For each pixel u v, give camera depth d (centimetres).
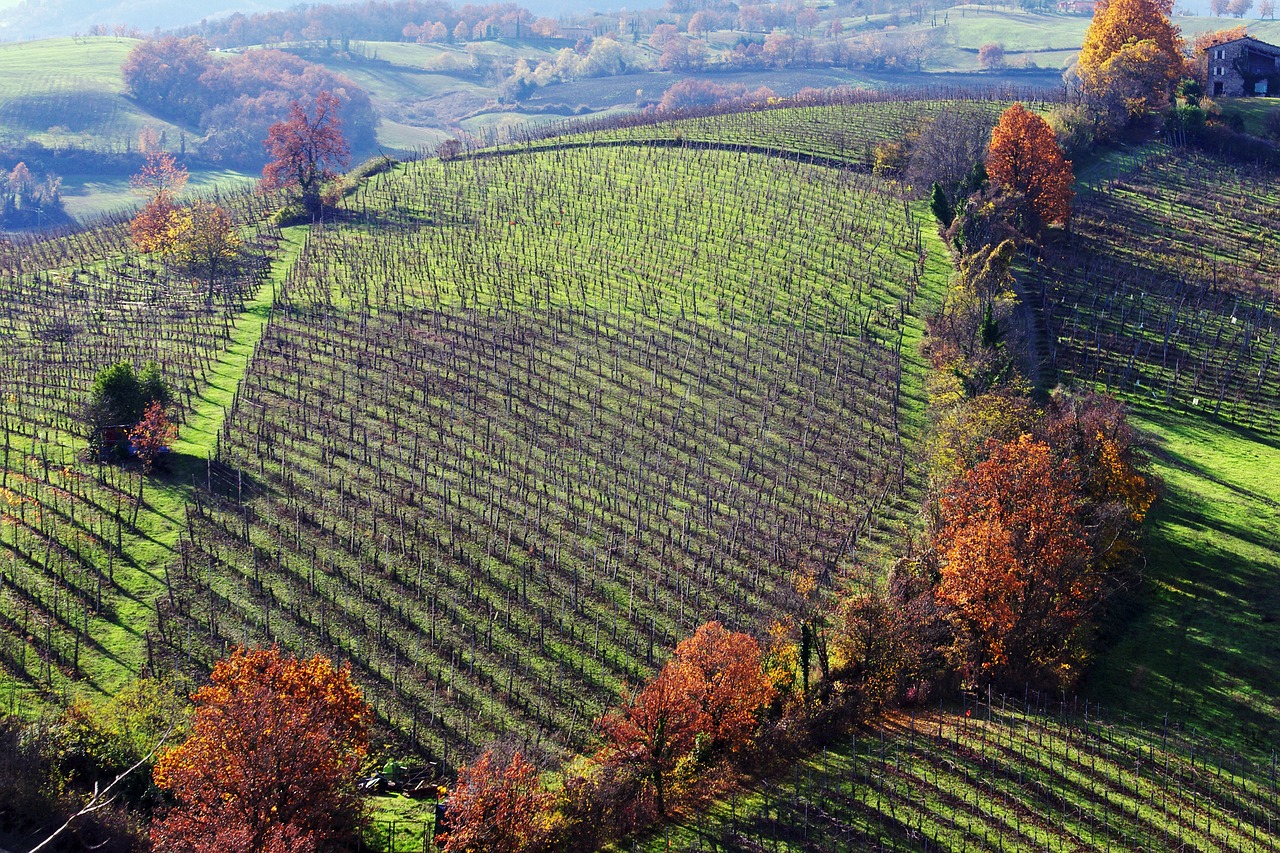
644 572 9456
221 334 13325
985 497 8944
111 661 8038
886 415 11769
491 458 10762
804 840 6894
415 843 6888
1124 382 12688
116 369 10394
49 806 6450
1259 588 9312
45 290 15138
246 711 6456
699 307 13988
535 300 14212
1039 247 15438
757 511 10225
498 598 9038
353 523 9688
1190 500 10612
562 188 18325
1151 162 18788
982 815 6988
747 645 7731
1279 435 11931
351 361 12475
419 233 16888
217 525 9494
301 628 8581
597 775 7344
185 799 6344
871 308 13950
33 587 8569
